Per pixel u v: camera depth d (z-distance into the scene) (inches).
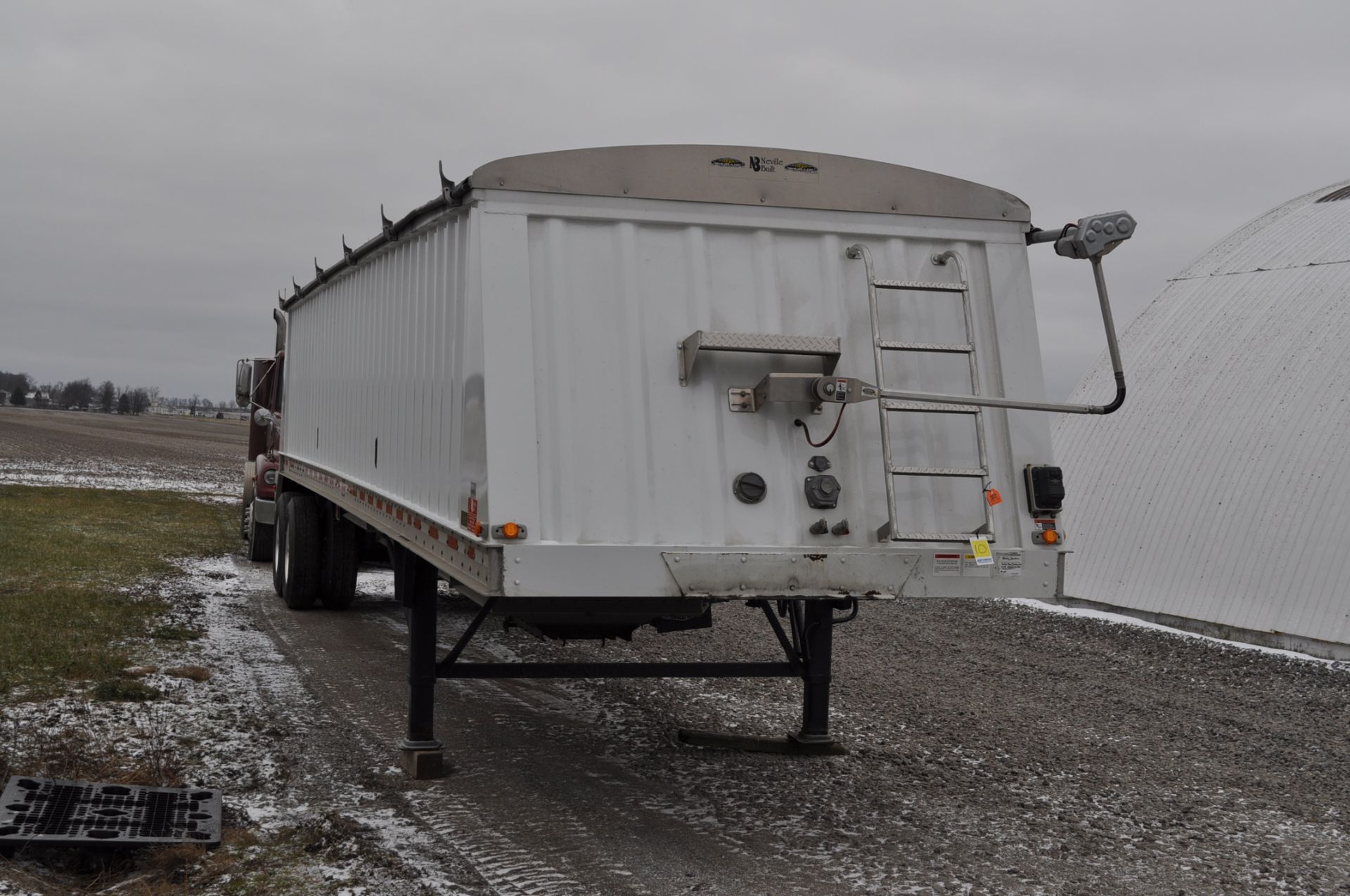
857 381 213.6
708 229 227.3
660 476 217.0
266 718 304.3
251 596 538.0
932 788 267.3
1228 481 550.9
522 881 197.0
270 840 211.3
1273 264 641.6
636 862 209.0
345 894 186.5
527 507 207.3
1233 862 225.3
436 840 216.1
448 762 272.1
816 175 233.6
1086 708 367.9
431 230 265.1
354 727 302.7
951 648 470.3
